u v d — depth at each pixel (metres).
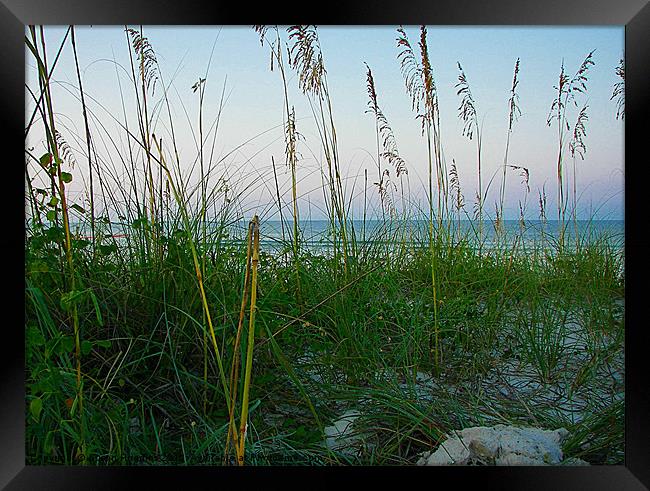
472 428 2.10
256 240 1.60
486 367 2.74
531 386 2.61
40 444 2.02
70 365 1.92
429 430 2.12
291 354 2.49
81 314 2.23
